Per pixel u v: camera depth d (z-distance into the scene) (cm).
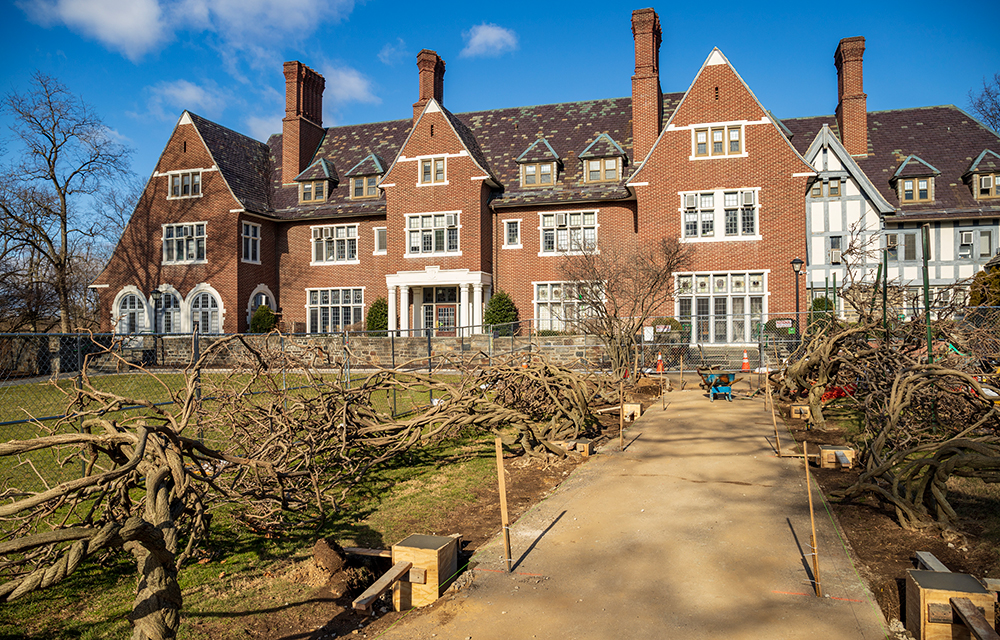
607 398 1542
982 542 579
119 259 3459
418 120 3127
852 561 567
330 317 3450
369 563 614
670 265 2291
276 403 805
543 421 1188
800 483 816
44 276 3975
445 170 3075
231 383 1080
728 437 1115
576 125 3366
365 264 3378
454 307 3266
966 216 2909
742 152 2677
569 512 735
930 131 3253
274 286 3516
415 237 3134
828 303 2042
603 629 461
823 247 3011
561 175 3164
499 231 3155
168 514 430
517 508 771
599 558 594
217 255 3275
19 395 1806
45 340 2361
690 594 513
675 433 1167
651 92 2997
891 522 662
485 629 468
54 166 3375
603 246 2683
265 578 577
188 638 462
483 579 555
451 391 1060
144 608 363
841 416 1283
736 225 2686
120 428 615
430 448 1125
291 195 3572
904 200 3036
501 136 3462
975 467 612
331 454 902
